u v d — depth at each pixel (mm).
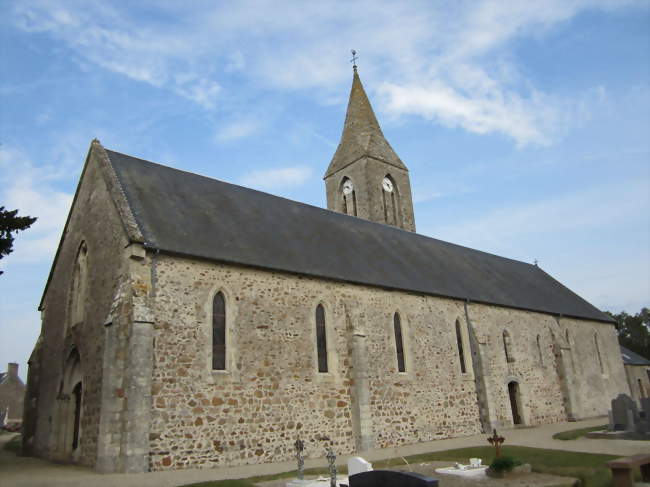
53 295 20703
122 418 13836
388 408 20156
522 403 26828
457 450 17031
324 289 19656
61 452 16844
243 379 16344
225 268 17047
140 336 14297
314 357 18469
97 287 16844
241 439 15719
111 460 13570
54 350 19312
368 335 20516
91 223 18328
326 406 18250
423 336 22844
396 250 26984
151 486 11625
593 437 19812
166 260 15773
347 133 39562
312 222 24500
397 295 22359
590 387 32594
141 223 16359
